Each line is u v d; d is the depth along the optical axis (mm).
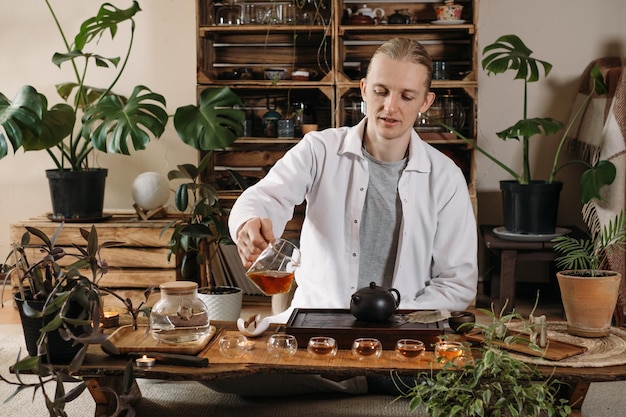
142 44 4957
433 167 2781
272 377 2885
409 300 2658
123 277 4449
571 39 4734
